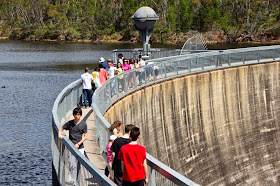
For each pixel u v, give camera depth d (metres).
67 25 191.50
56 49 132.88
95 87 26.34
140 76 30.64
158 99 32.94
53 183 15.09
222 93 39.53
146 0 187.62
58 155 13.86
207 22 172.88
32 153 30.56
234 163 39.28
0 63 93.44
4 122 38.88
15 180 26.22
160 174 9.57
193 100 37.03
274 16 173.88
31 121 39.44
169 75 34.78
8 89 58.56
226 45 152.00
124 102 27.38
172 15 178.75
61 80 68.38
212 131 38.44
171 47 149.75
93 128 20.39
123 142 11.43
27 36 192.62
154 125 32.09
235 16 177.38
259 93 42.09
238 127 40.50
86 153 16.48
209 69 38.31
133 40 176.88
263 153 41.50
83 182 11.05
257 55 42.06
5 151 30.78
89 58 104.12
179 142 34.84
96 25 187.00
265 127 42.19
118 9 188.50
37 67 86.06
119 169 11.45
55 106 16.80
